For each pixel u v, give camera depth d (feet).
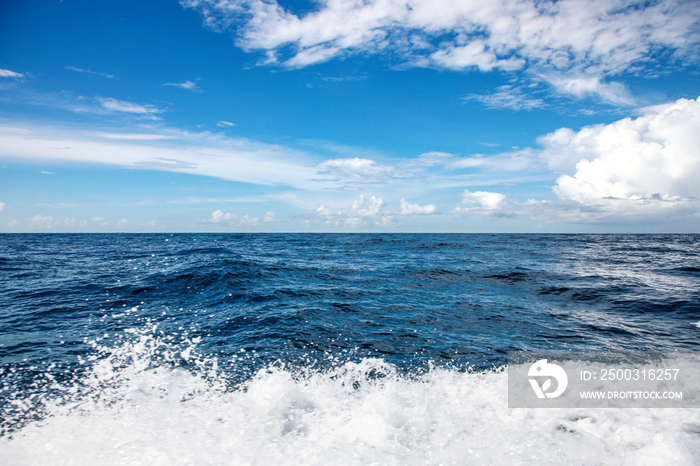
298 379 16.55
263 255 79.82
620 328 25.54
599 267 59.41
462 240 186.91
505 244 141.69
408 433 11.46
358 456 10.21
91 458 10.23
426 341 22.57
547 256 82.64
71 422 12.42
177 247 103.76
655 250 107.04
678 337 23.39
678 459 9.49
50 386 15.52
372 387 15.57
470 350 20.92
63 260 63.87
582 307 32.17
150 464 9.93
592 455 9.83
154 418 12.73
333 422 12.38
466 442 10.75
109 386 15.62
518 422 11.92
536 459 9.73
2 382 15.79
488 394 14.48
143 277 43.37
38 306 30.35
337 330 24.62
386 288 40.75
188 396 14.66
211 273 44.86
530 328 25.58
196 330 24.29
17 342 21.35
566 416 12.21
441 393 14.76
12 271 49.32
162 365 18.25
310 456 10.26
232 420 12.57
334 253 90.79
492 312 30.19
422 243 148.77
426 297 36.06
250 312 28.94
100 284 39.65
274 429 11.89
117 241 151.33
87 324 25.54
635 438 10.62
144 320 26.68
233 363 18.60
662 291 38.47
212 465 9.86
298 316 27.76
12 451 10.58
